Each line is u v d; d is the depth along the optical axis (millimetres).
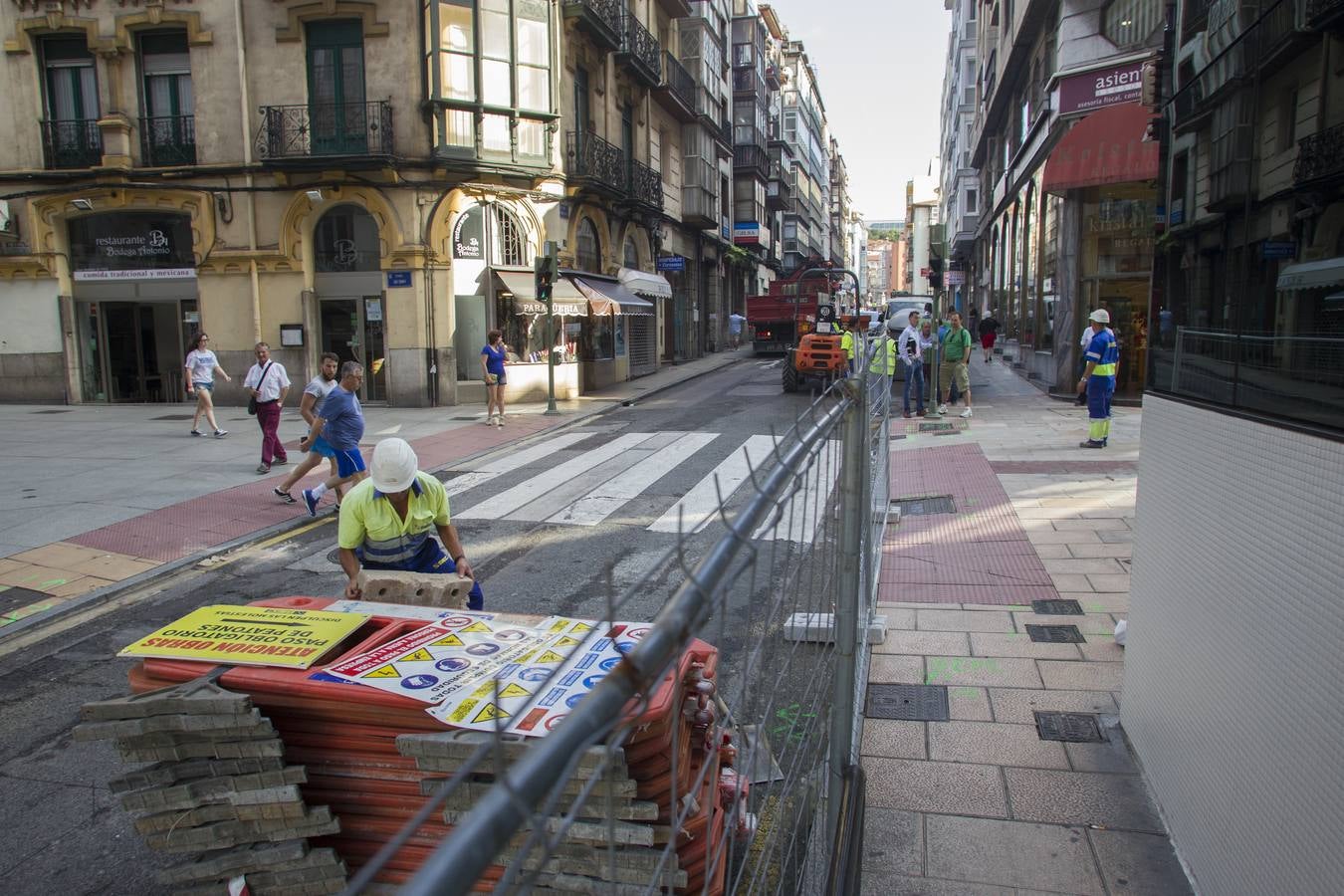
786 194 56594
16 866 3500
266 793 2428
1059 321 17797
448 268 18969
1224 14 2977
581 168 21766
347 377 9297
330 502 10023
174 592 7086
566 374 20219
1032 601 5848
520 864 838
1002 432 13250
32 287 20172
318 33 18859
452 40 18500
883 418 7059
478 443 14070
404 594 3883
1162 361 3615
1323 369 2182
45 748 4484
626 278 24078
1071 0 17109
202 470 11727
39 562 7656
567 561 7539
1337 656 2037
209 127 19078
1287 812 2264
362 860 2527
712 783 1721
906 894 3039
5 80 19578
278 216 19125
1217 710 2818
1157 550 3586
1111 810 3467
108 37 19047
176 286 20047
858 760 3678
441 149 18453
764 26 48438
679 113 30375
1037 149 20594
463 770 822
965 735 4117
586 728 944
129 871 3455
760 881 2129
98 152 19641
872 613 5391
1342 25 2096
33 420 17297
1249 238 2695
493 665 2590
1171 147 3580
